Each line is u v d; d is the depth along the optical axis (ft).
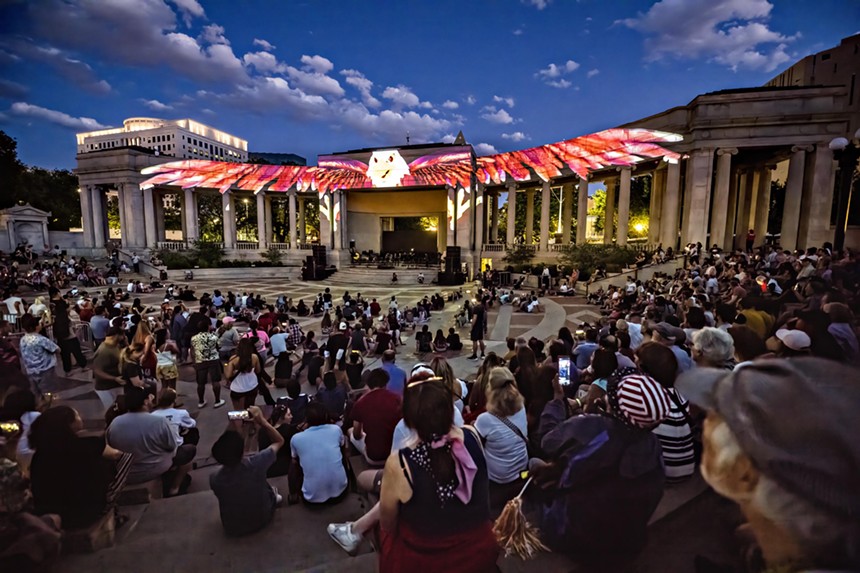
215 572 7.86
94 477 7.71
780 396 3.07
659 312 30.91
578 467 5.66
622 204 97.86
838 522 2.66
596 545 5.13
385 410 12.86
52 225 147.95
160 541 8.54
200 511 9.89
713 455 3.47
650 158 92.53
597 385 11.96
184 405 25.26
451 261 111.14
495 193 150.82
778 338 10.48
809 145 77.00
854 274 23.95
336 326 46.29
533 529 6.13
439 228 145.48
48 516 7.09
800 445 2.85
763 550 3.07
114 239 154.10
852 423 2.79
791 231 78.74
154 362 25.41
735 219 109.19
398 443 10.48
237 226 196.24
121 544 8.18
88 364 30.71
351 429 16.51
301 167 137.59
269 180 138.92
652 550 4.57
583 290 84.74
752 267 51.16
